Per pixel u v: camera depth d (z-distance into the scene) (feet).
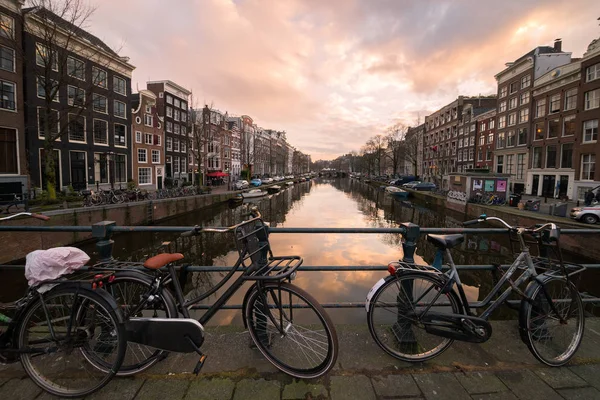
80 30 57.67
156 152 105.09
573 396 5.82
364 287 32.58
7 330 5.86
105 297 5.70
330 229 7.82
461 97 149.07
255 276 6.08
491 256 45.47
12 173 57.31
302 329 6.88
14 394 5.81
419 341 7.21
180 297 6.40
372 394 5.78
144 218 61.46
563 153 81.35
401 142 192.03
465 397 5.76
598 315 14.43
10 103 56.54
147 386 5.96
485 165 124.67
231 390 5.84
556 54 92.27
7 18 52.90
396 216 88.38
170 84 113.19
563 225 43.78
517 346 7.42
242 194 115.44
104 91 72.08
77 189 72.33
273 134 307.78
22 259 34.83
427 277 6.65
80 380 6.07
